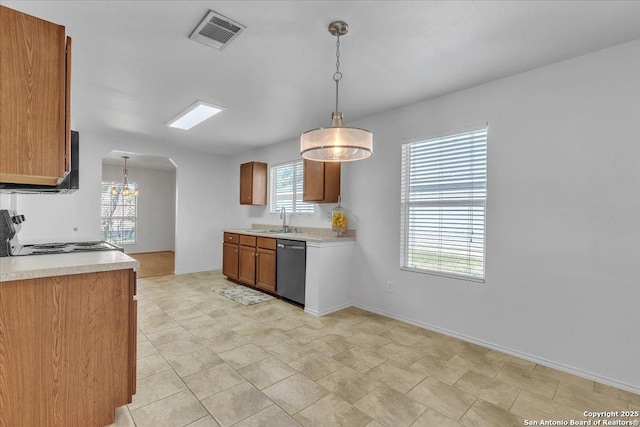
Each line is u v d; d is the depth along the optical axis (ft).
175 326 10.40
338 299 12.37
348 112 11.89
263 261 14.57
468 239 9.66
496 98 8.96
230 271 16.92
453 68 8.29
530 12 5.96
